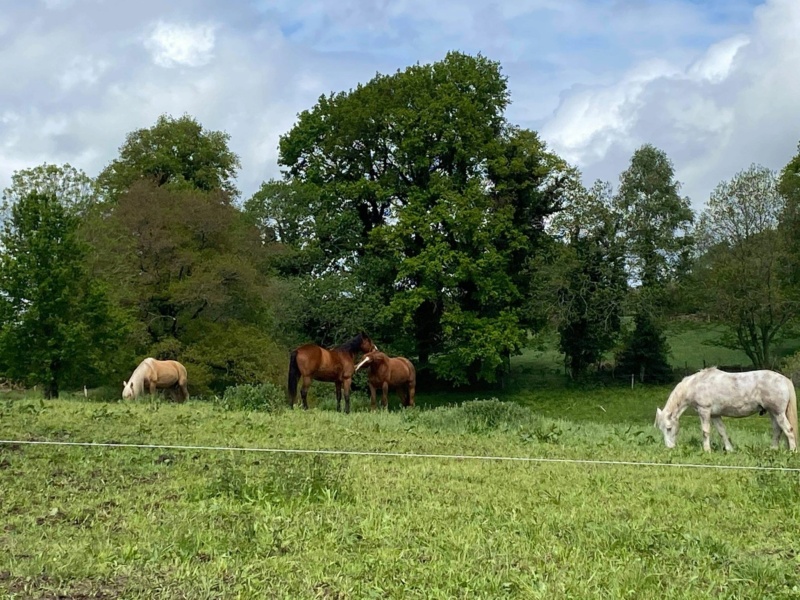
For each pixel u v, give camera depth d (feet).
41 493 30.48
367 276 161.89
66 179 144.46
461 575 22.27
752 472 40.83
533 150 157.38
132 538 24.93
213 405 67.67
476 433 58.75
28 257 113.60
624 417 152.15
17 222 117.50
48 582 21.07
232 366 136.87
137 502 29.68
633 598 21.42
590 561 24.38
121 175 168.96
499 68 160.66
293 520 27.55
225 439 45.70
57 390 116.37
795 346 187.11
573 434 60.29
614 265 171.32
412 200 153.07
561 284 161.89
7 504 28.68
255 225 163.94
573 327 174.29
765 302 157.79
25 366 113.60
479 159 155.22
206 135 178.50
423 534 26.40
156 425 50.11
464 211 146.41
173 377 88.74
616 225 171.94
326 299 158.61
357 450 44.29
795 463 44.68
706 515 31.24
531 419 65.82
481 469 39.42
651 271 172.76
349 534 26.03
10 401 62.18
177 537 24.89
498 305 159.63
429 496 32.32
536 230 167.12
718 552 25.75
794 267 164.25
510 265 163.53
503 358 163.02
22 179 142.51
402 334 163.22
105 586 20.94
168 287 133.90
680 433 68.03
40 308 112.06
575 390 171.53
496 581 22.08
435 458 42.27
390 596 20.98
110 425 49.06
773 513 31.89
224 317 142.20
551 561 24.21
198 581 21.27
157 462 37.58
